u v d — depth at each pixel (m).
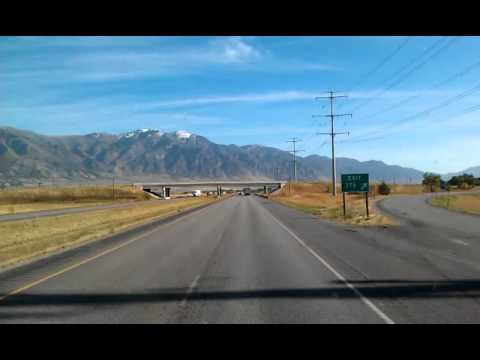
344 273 13.45
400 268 14.39
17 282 12.42
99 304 9.73
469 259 16.39
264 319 8.47
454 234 26.05
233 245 20.97
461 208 56.59
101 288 11.47
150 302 9.88
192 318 8.58
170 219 41.00
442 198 88.88
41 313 9.03
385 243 21.66
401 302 9.73
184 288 11.37
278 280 12.34
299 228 30.58
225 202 91.06
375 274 13.27
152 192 185.75
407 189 177.38
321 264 15.22
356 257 16.91
